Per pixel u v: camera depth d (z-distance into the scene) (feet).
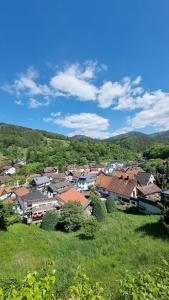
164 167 274.16
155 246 61.16
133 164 430.20
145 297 15.47
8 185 288.10
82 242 76.38
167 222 78.23
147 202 124.88
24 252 70.28
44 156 444.96
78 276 18.24
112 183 172.45
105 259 56.29
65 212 99.81
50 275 15.58
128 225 90.17
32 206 137.08
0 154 492.13
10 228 98.27
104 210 111.75
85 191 223.10
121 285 17.99
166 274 18.11
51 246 76.43
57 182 242.58
